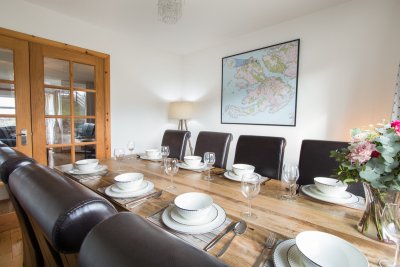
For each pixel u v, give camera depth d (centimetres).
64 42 262
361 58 230
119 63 318
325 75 254
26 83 240
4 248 182
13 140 236
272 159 175
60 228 38
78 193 44
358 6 230
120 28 299
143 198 109
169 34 319
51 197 43
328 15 249
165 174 157
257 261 63
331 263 61
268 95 301
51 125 261
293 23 275
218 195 117
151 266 27
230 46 340
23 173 57
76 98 281
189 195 100
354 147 83
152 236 32
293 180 117
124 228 34
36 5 240
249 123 323
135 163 191
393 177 75
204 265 27
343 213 97
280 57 287
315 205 105
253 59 313
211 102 371
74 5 241
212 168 176
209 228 79
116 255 30
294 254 64
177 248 30
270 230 81
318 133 262
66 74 271
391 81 213
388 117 215
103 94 305
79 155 288
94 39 290
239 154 191
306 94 269
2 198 232
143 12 255
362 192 133
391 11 212
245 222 86
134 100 341
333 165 147
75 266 48
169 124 396
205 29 302
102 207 43
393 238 67
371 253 69
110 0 230
